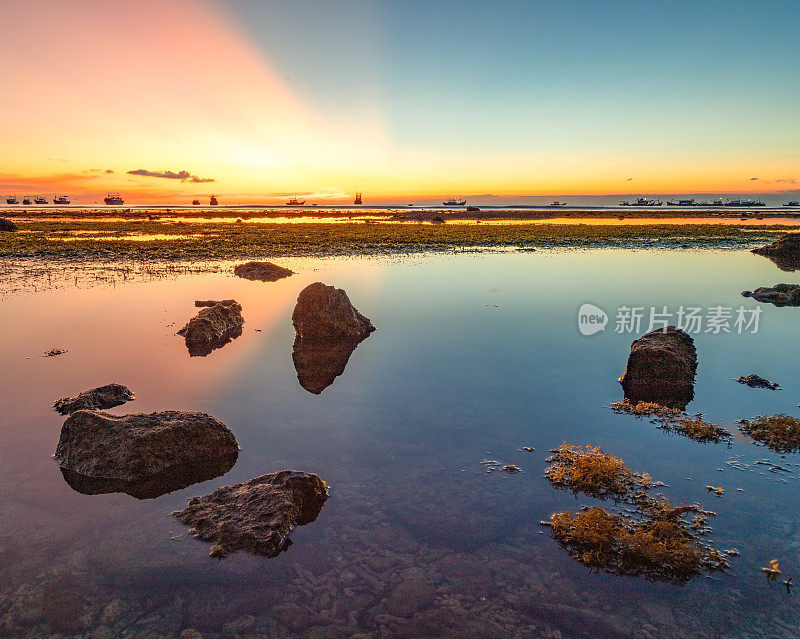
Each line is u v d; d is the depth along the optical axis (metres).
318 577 5.90
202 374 12.49
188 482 7.91
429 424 9.76
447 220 91.75
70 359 13.40
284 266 31.25
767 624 5.25
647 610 5.44
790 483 7.80
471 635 5.11
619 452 8.75
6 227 55.38
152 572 5.95
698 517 6.96
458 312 18.97
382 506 7.21
